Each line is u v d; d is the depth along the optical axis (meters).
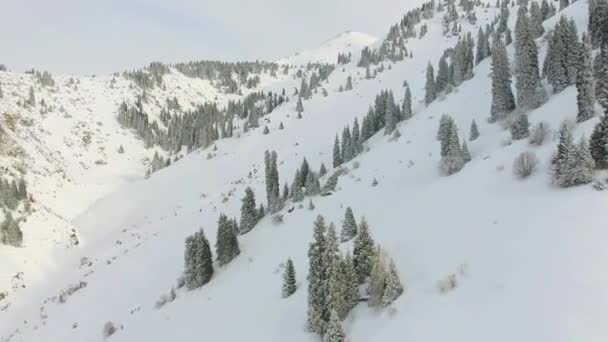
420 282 26.55
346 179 63.47
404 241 33.16
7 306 63.69
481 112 61.56
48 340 48.47
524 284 20.86
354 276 28.98
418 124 72.50
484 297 21.66
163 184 113.38
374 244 34.28
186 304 43.09
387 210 43.31
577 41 48.19
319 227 29.83
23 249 75.94
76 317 52.06
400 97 125.00
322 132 121.50
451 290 23.95
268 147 122.25
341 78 198.38
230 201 80.31
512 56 77.62
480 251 26.11
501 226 27.69
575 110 41.25
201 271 46.09
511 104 54.28
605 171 27.97
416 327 22.14
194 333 36.16
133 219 95.56
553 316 17.97
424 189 44.00
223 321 36.09
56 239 83.12
